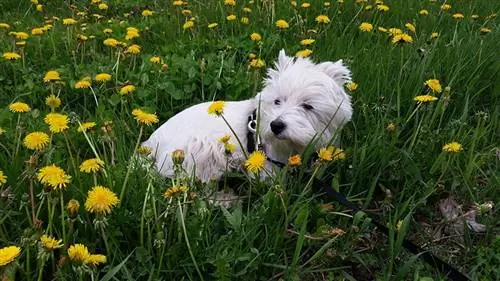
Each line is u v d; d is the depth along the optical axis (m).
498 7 1.72
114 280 0.64
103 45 1.44
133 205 0.72
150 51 1.38
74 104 1.14
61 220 0.66
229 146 0.79
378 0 1.59
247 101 0.95
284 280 0.67
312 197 0.76
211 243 0.71
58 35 1.46
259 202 0.78
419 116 1.02
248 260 0.68
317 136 0.86
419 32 1.46
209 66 1.19
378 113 0.99
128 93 0.96
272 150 0.87
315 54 1.27
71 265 0.61
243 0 1.70
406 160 0.86
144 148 0.77
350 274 0.73
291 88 0.86
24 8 1.89
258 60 1.11
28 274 0.60
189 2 1.75
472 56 1.21
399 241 0.68
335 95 0.86
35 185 0.71
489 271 0.73
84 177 0.73
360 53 1.28
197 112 0.93
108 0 1.85
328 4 1.56
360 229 0.73
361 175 0.86
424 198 0.79
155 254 0.68
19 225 0.69
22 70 1.21
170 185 0.77
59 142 0.87
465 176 0.85
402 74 1.12
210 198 0.80
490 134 1.01
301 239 0.66
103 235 0.64
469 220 0.82
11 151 0.87
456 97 1.09
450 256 0.77
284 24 1.29
